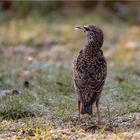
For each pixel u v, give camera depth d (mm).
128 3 26984
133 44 21016
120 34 23062
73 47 20844
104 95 13594
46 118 11625
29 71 16781
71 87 14188
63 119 11547
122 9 26641
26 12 25891
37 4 26156
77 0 26562
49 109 12344
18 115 11969
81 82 10703
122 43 21016
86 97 10477
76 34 22781
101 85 10797
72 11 26203
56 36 22516
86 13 26219
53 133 10383
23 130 10680
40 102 12938
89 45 11312
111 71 17172
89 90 10586
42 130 10664
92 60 11031
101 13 26141
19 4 25938
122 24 25453
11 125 11109
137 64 18250
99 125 10961
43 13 26016
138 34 22844
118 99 13281
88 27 11453
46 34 22688
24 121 11453
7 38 22156
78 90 10703
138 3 26984
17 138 10305
